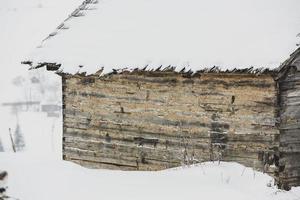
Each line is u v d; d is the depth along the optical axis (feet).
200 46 47.11
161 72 47.96
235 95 45.85
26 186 42.22
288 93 44.24
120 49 51.16
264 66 42.29
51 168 45.57
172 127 49.06
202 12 51.52
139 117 50.83
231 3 51.16
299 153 44.65
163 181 42.88
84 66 51.39
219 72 44.32
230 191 39.86
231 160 46.11
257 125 44.83
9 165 45.32
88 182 43.29
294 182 44.50
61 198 40.47
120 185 42.39
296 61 43.37
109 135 52.60
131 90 51.19
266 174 43.78
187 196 39.34
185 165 47.09
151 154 50.26
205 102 47.32
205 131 47.34
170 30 50.83
